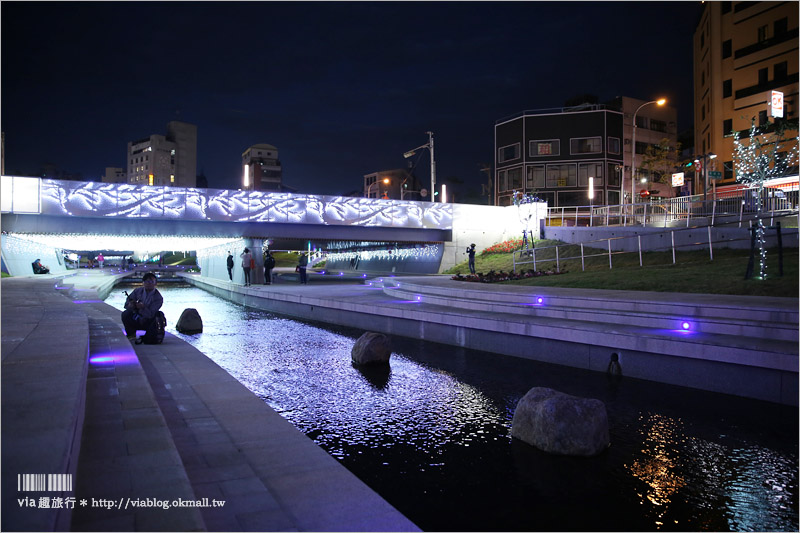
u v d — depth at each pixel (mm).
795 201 25281
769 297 12133
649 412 7961
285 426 5570
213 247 41344
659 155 54969
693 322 10188
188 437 5199
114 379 6332
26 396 4160
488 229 40031
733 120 47719
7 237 30047
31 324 9008
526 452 6477
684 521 4750
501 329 12523
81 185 27500
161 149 127750
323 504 3811
